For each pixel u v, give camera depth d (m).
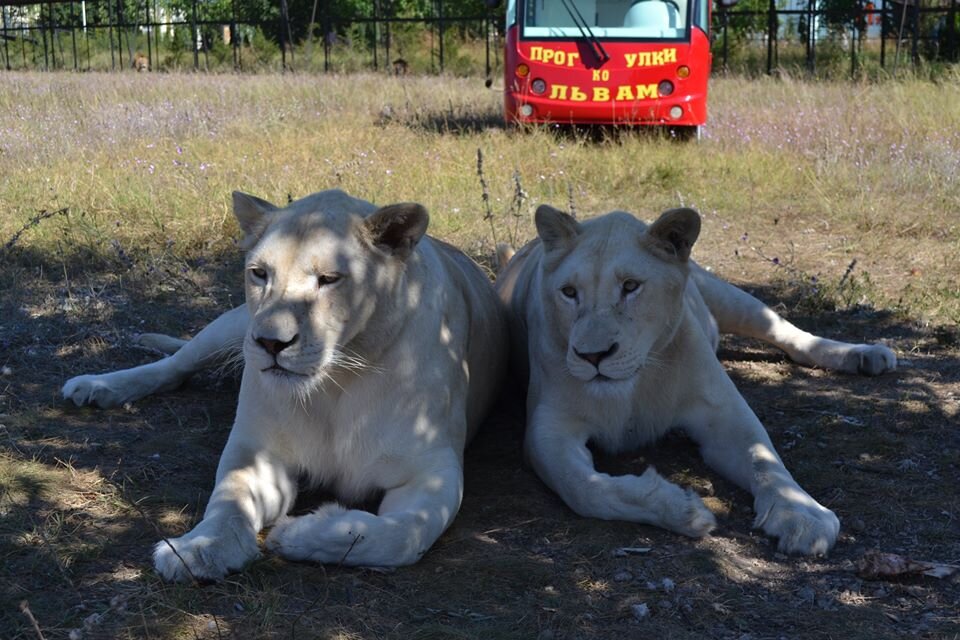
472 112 15.38
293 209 3.74
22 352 5.60
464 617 3.24
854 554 3.74
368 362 3.73
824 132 12.40
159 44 33.03
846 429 4.86
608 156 11.14
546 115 12.88
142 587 3.31
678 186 10.41
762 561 3.68
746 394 5.32
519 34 12.91
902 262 7.91
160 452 4.43
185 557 3.32
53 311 6.25
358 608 3.25
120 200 8.63
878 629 3.23
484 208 9.04
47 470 4.19
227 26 33.12
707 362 4.36
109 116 13.14
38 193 8.95
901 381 5.50
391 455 3.80
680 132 13.15
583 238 4.13
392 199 9.16
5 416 4.73
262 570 3.42
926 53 22.92
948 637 3.18
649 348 4.03
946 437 4.79
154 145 11.23
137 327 6.07
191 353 5.11
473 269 4.93
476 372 4.51
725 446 4.29
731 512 4.06
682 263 4.10
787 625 3.25
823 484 4.28
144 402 5.00
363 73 23.41
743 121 13.70
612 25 12.89
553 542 3.77
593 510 3.92
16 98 15.48
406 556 3.48
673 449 4.63
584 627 3.21
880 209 9.30
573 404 4.29
